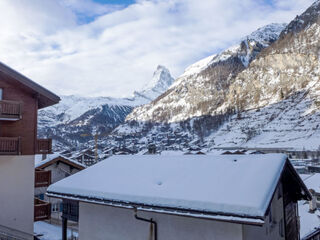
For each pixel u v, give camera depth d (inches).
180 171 396.5
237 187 312.5
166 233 341.7
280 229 410.0
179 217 334.0
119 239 383.6
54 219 900.0
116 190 378.0
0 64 611.2
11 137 602.2
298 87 6013.8
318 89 5511.8
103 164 500.1
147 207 333.4
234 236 294.4
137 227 369.4
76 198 402.9
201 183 343.9
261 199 276.4
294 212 486.6
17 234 618.8
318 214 1101.7
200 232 317.4
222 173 358.9
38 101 725.9
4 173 620.7
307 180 1786.4
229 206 278.7
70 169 1008.2
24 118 654.5
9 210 619.2
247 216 265.4
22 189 639.1
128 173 433.1
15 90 649.0
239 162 382.0
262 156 383.9
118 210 389.7
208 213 288.8
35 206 676.1
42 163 928.9
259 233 329.7
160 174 402.6
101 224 404.2
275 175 322.3
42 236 724.7
